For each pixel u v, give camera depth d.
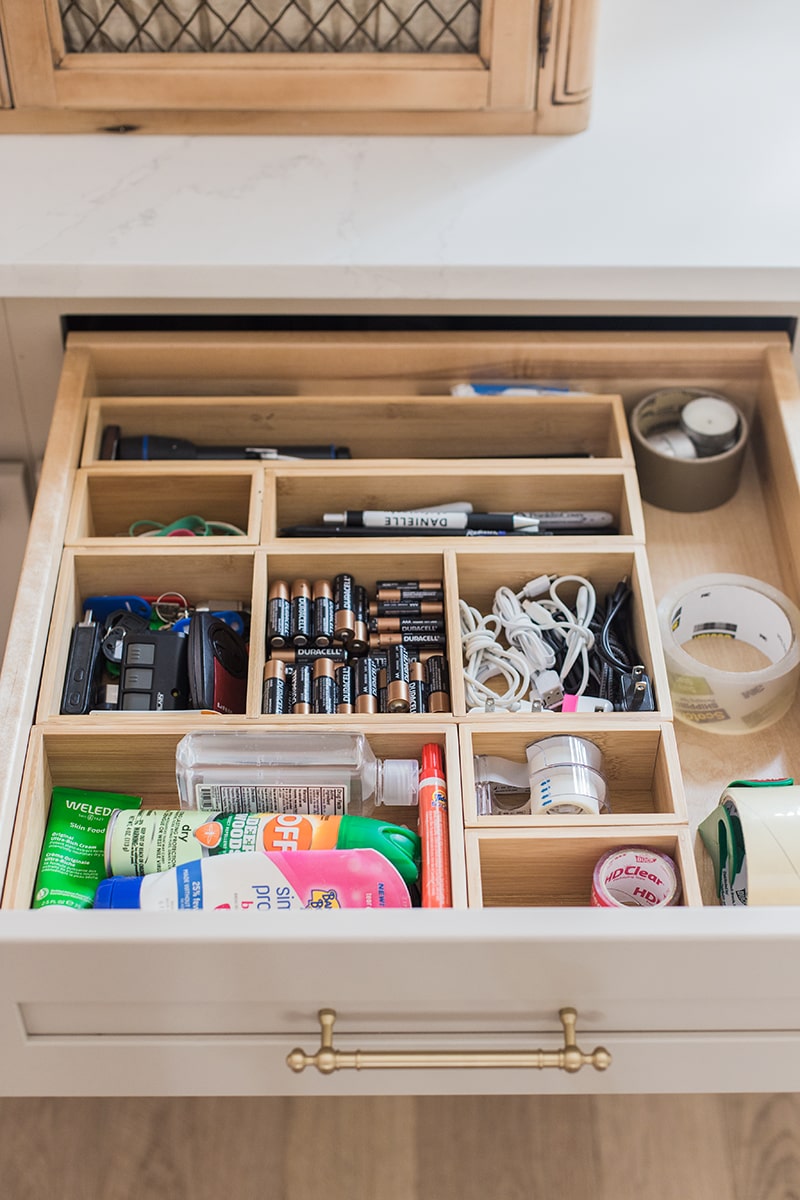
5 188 1.12
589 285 1.09
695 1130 1.30
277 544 1.07
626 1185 1.26
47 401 1.25
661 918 0.77
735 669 1.10
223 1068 0.93
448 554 1.06
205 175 1.14
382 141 1.17
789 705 1.04
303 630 1.05
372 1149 1.29
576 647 1.04
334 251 1.09
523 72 1.12
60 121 1.15
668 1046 0.90
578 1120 1.30
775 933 0.76
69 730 0.95
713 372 1.19
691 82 1.23
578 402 1.17
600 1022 0.87
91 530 1.15
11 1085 0.96
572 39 1.10
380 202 1.12
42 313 1.16
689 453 1.15
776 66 1.24
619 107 1.21
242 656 1.06
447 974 0.81
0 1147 1.28
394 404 1.17
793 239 1.09
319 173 1.15
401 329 1.20
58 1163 1.27
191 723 0.96
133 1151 1.28
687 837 0.91
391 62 1.11
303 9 1.08
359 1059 0.84
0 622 1.35
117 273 1.08
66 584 1.04
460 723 0.96
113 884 0.90
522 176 1.15
